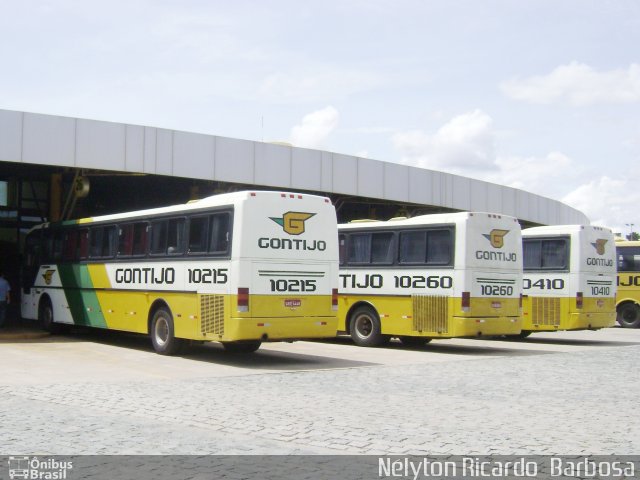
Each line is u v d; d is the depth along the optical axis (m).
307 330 16.08
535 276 24.45
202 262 16.34
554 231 24.27
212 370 15.06
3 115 20.58
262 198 15.74
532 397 11.62
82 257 21.48
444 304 19.39
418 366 15.98
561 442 8.35
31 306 24.31
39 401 10.85
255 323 15.36
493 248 19.78
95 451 7.80
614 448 8.08
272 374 14.31
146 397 11.29
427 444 8.20
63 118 21.41
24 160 20.83
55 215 26.77
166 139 22.94
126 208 32.75
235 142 24.20
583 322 23.70
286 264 15.90
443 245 19.58
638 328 32.22
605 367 16.12
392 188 28.44
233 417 9.68
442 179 30.50
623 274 32.59
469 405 10.79
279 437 8.50
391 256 20.67
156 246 18.12
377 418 9.70
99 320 20.44
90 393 11.63
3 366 15.31
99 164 21.88
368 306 21.11
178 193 32.12
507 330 19.94
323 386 12.69
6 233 28.30
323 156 26.23
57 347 19.55
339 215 37.06
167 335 17.48
